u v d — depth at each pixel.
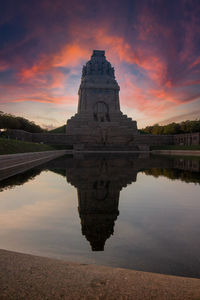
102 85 115.69
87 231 6.40
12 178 16.47
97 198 10.50
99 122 104.12
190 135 87.56
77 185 13.73
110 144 99.75
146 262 4.56
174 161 35.41
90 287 2.82
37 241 5.70
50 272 3.24
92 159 39.69
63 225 6.91
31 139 92.69
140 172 20.34
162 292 2.74
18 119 97.50
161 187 13.27
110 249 5.19
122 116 112.00
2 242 5.65
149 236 6.01
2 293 2.65
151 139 100.50
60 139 96.25
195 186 13.62
